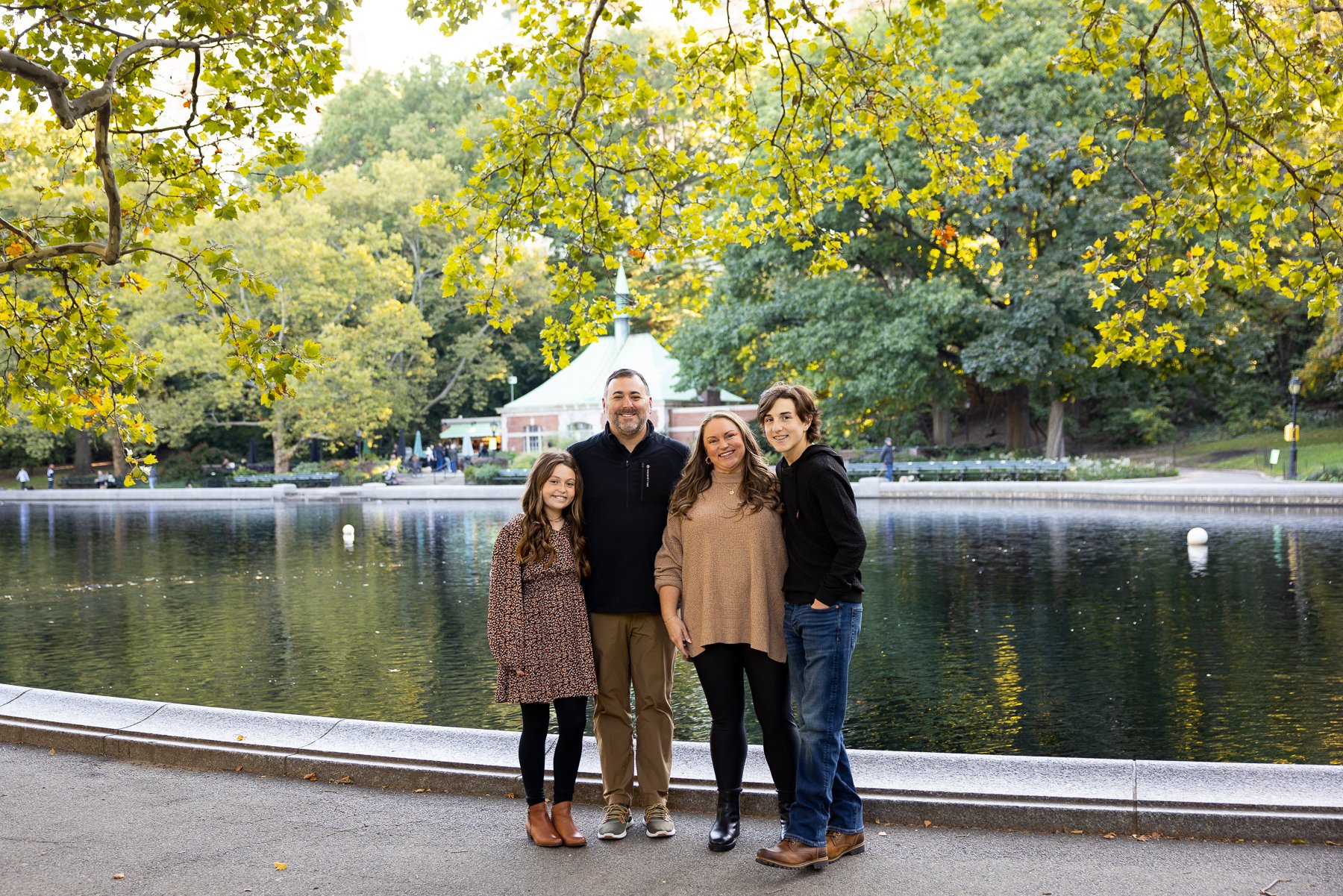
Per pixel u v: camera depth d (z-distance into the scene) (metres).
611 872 4.37
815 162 8.05
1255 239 6.43
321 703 8.98
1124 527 21.50
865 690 9.05
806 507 4.44
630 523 4.84
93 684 9.79
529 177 7.25
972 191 7.74
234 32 6.29
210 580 16.75
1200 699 8.48
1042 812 4.70
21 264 5.62
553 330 7.53
